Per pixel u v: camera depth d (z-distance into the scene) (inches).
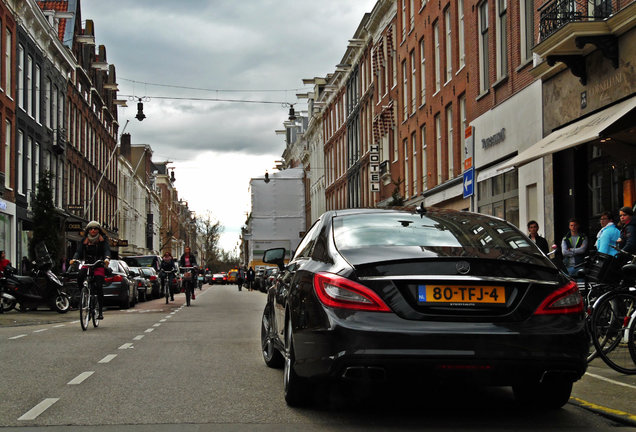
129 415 229.6
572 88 638.5
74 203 1823.3
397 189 1160.8
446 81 1107.3
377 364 196.4
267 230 1435.8
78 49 1900.8
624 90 545.6
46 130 1514.5
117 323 625.3
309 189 2994.6
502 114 823.7
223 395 265.3
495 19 860.0
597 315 309.9
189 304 1021.2
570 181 647.1
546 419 224.4
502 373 199.2
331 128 2406.5
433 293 202.2
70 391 272.7
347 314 202.1
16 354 384.2
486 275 204.8
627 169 557.6
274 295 310.2
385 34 1571.1
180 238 5610.2
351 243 228.1
